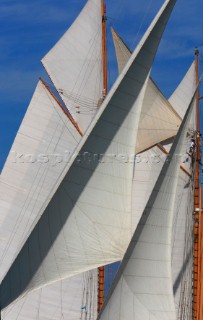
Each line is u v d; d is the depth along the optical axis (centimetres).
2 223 8675
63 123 8725
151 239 6788
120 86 6769
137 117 6906
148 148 8038
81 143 6688
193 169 8288
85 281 8200
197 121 8438
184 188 8300
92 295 8169
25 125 8819
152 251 6794
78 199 6719
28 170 8750
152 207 6769
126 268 6731
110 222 6875
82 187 6725
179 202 8312
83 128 8688
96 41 8725
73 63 8806
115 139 6831
